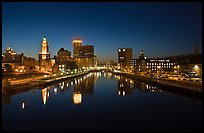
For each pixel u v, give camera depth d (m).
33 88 124.56
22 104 77.81
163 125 51.75
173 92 101.56
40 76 186.38
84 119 57.47
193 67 163.50
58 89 127.62
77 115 61.81
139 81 182.62
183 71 181.25
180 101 81.81
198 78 129.38
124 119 57.31
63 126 51.38
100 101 85.06
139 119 57.16
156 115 61.19
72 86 146.62
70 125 52.28
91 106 74.75
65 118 58.47
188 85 90.44
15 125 51.94
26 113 64.25
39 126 51.41
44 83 139.88
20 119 57.38
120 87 137.75
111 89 127.62
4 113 64.19
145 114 62.41
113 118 58.38
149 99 88.19
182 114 61.84
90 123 53.78
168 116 60.00
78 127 50.72
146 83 160.00
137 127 50.41
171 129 48.78
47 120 56.41
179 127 50.06
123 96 98.31
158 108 70.19
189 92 84.44
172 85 102.75
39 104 78.31
